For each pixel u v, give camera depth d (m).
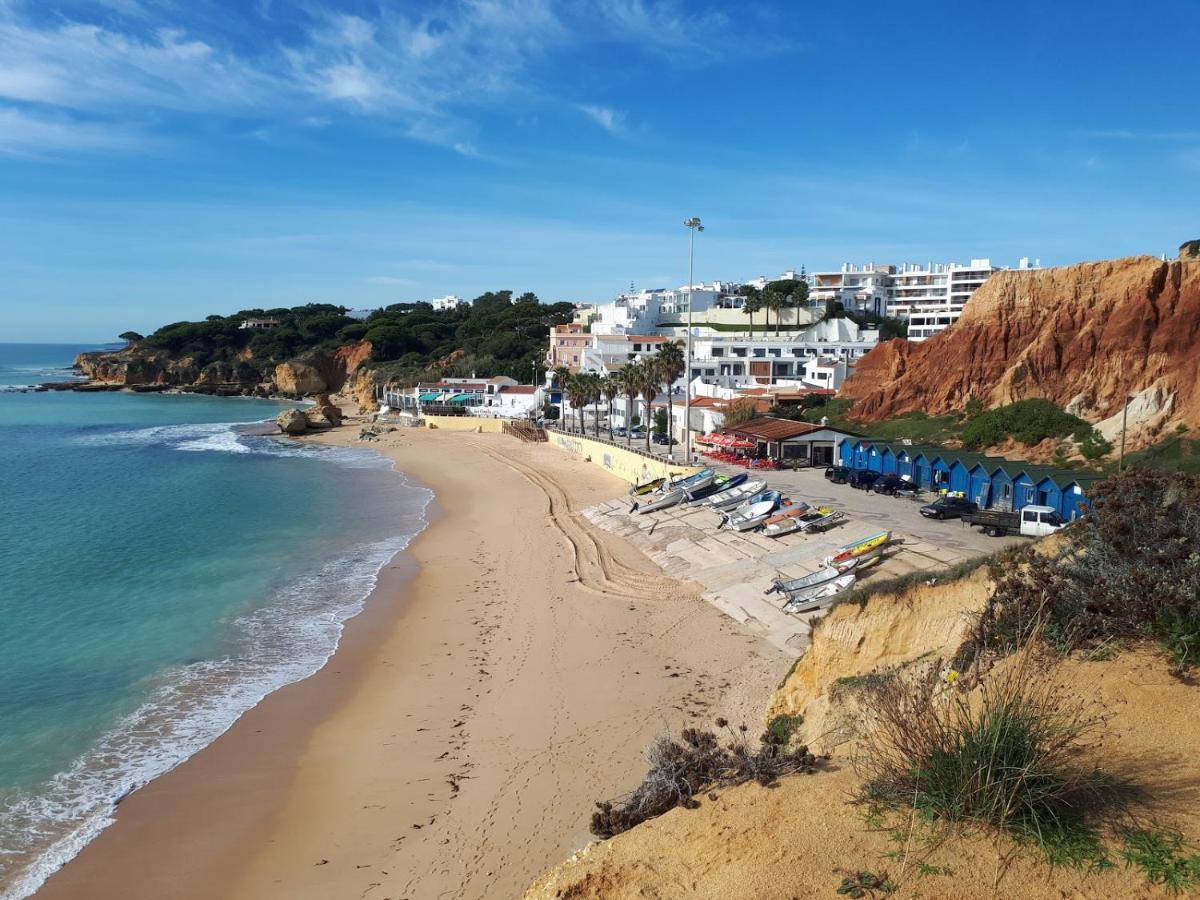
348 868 18.61
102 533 52.00
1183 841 7.28
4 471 79.38
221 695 28.02
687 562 40.28
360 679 29.27
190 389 195.50
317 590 39.91
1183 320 51.50
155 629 34.34
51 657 31.22
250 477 77.00
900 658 16.73
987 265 147.88
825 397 80.56
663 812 11.34
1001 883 7.23
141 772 23.06
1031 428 51.50
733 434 64.62
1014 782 8.00
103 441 106.50
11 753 24.05
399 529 54.12
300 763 23.44
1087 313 57.03
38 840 20.00
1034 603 11.98
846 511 42.41
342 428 123.56
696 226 58.78
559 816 19.83
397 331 184.38
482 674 29.22
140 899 17.89
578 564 42.75
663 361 65.19
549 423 104.06
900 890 7.36
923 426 59.94
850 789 9.25
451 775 22.38
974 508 40.84
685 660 29.09
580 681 27.95
